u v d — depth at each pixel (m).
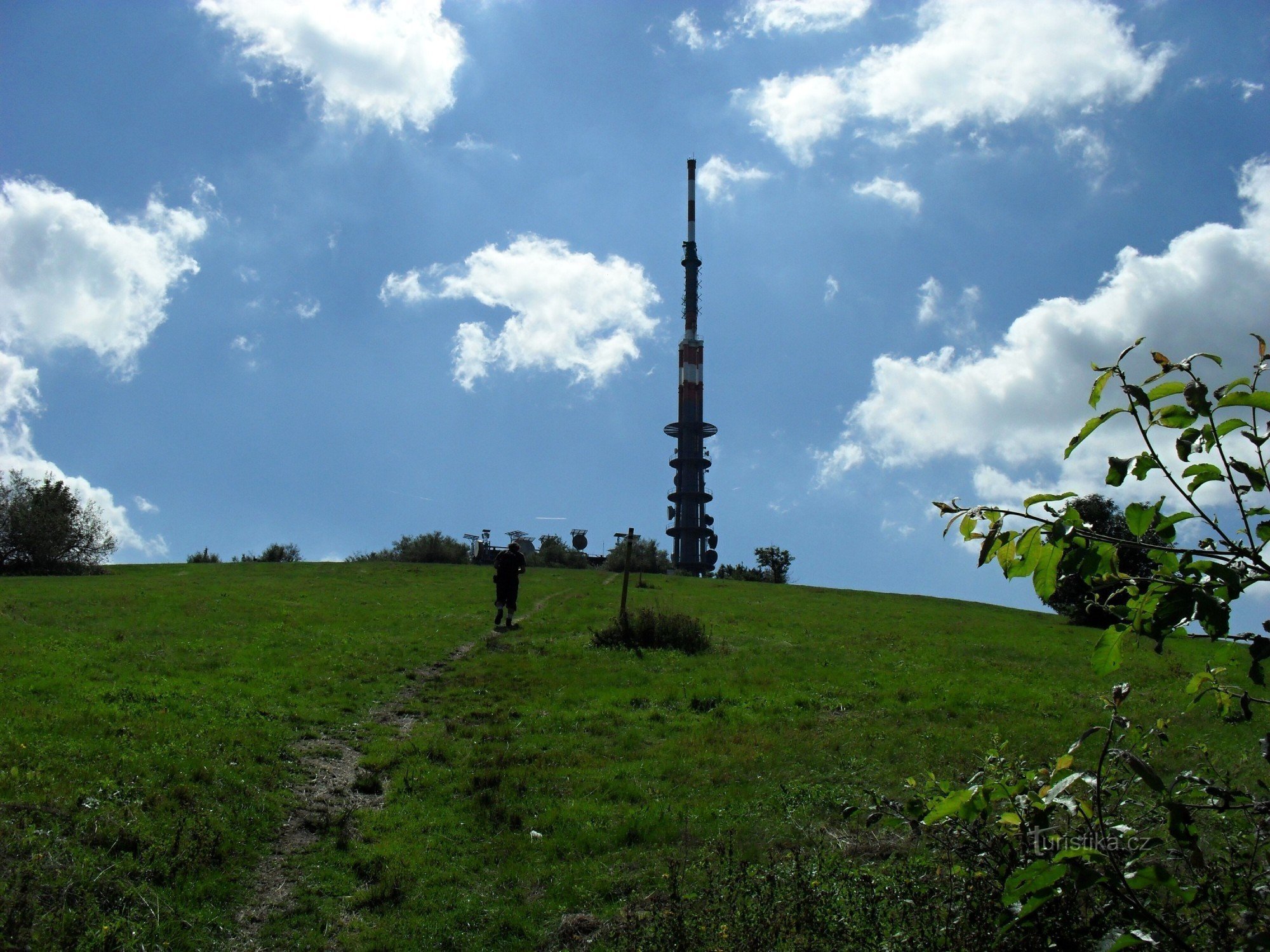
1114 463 3.57
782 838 11.48
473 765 15.54
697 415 142.25
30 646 21.17
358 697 20.31
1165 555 3.62
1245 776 10.48
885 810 5.24
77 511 56.91
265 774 13.67
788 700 21.06
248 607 33.75
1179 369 3.51
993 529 3.73
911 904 6.05
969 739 16.62
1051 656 30.34
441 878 10.97
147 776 12.22
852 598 55.25
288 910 9.98
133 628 26.39
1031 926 4.60
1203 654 28.61
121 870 9.56
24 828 9.74
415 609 37.38
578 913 10.09
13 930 7.89
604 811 13.16
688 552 137.88
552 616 36.47
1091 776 4.04
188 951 8.72
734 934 8.04
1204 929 4.26
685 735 17.72
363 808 13.30
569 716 19.36
